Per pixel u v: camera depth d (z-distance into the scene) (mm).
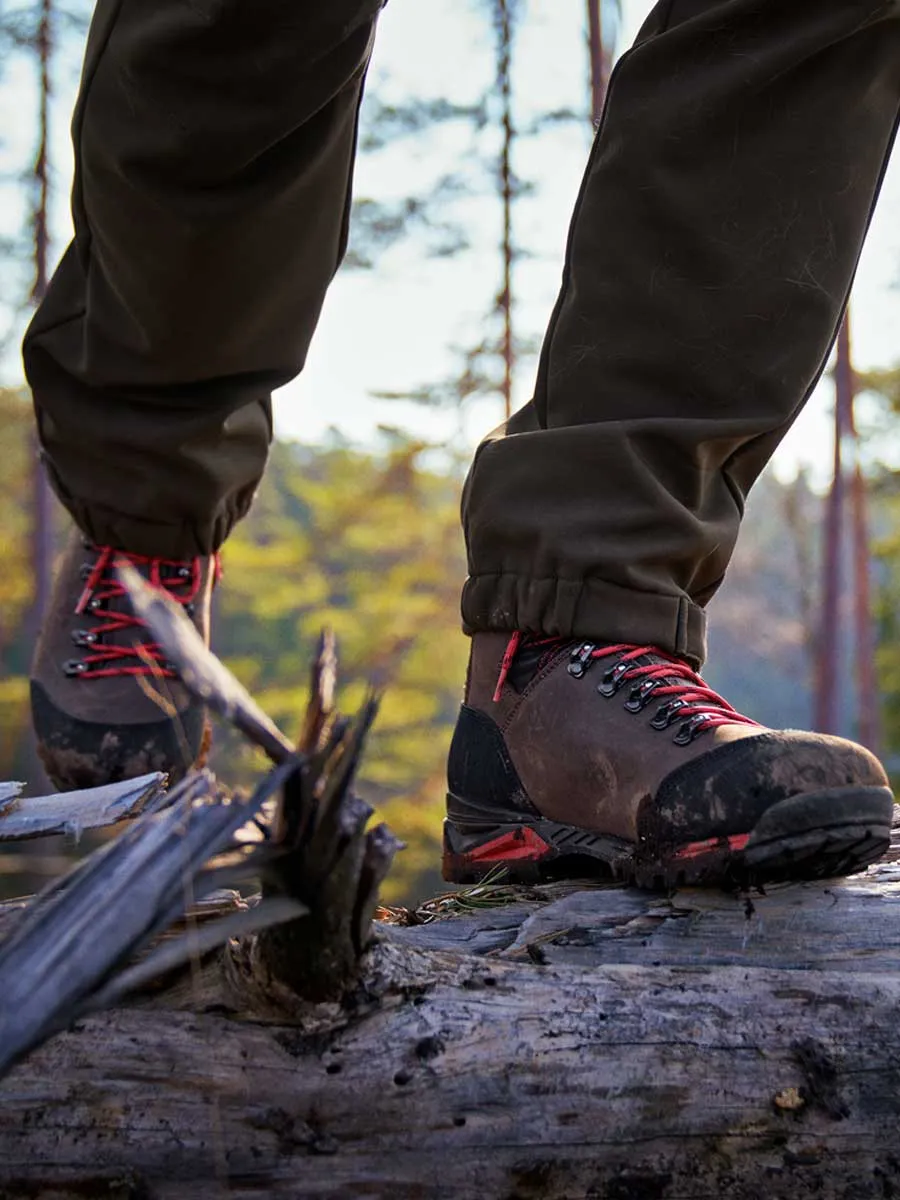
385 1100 1024
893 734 20781
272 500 22141
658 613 1357
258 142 1410
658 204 1412
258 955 987
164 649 721
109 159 1434
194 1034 1031
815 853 1180
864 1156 1073
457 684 18719
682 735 1246
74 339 1602
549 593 1365
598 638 1354
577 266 1460
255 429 1697
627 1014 1090
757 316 1411
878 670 21234
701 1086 1068
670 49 1409
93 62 1437
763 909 1239
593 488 1379
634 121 1421
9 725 15172
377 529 18281
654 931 1246
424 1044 1039
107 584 1646
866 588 16312
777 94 1395
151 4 1374
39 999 655
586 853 1336
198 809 765
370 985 1050
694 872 1205
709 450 1402
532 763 1380
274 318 1583
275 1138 1014
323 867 827
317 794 791
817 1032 1102
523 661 1408
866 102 1422
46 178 13867
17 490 15828
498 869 1438
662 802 1217
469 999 1076
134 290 1503
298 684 18750
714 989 1121
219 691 732
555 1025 1072
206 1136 1011
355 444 19109
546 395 1480
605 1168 1044
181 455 1591
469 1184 1023
